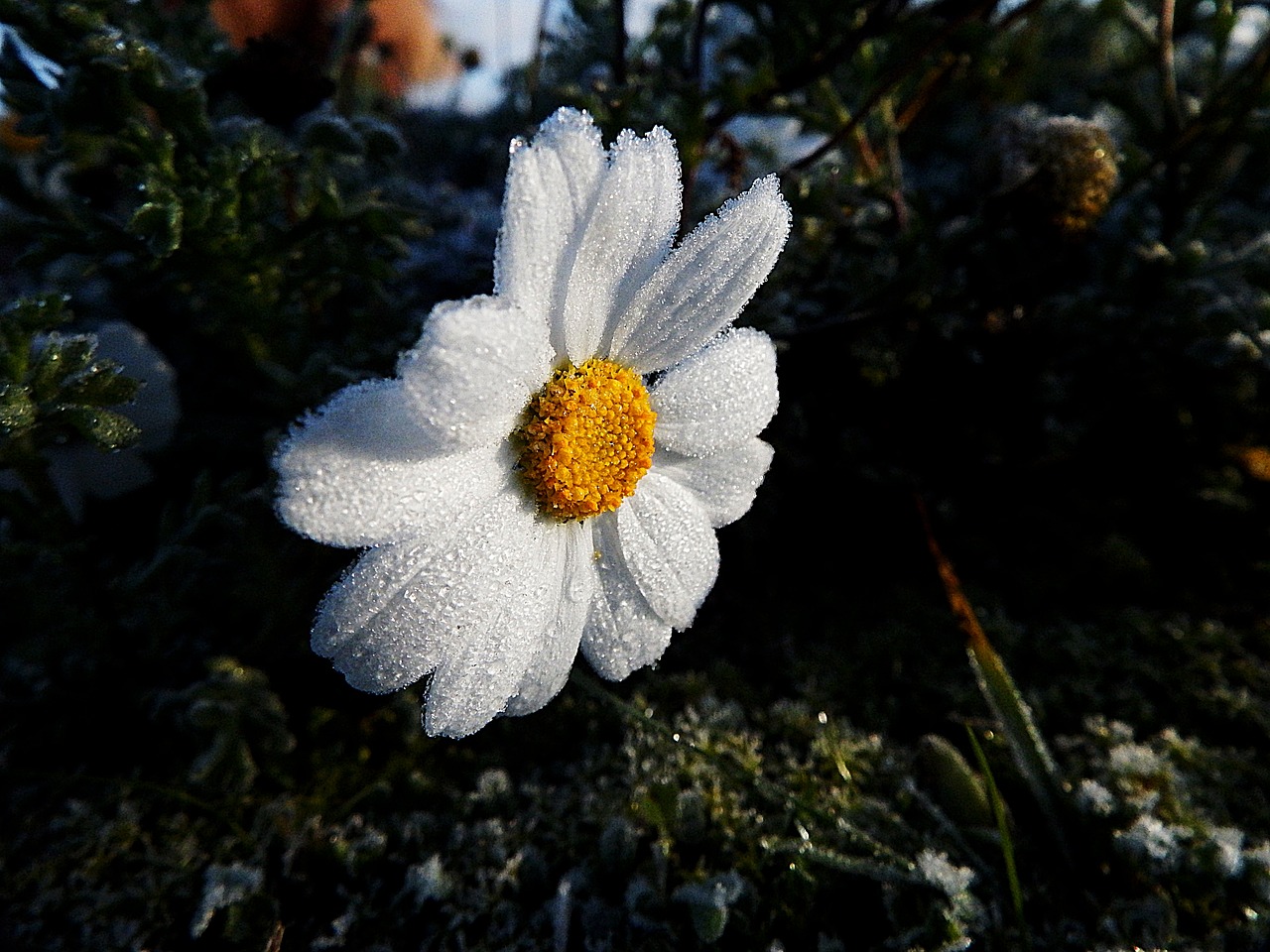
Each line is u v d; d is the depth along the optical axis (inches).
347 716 4.4
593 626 3.6
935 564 5.5
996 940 3.6
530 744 4.5
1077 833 3.9
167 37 5.0
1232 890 3.7
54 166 6.0
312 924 3.8
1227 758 4.4
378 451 2.8
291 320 4.6
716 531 5.4
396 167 6.8
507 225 2.8
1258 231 6.2
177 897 3.9
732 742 4.3
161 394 5.1
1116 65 7.7
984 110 7.2
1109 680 4.9
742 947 3.6
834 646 5.1
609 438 3.3
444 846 4.0
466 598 3.1
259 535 4.2
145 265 4.1
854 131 5.6
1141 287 5.2
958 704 4.7
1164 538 5.5
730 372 3.5
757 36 5.7
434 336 2.6
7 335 3.3
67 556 4.1
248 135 4.1
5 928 3.8
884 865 3.8
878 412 5.4
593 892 3.8
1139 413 5.3
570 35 7.0
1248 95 5.1
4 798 4.3
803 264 5.3
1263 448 5.3
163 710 4.2
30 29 3.7
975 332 5.3
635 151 3.0
